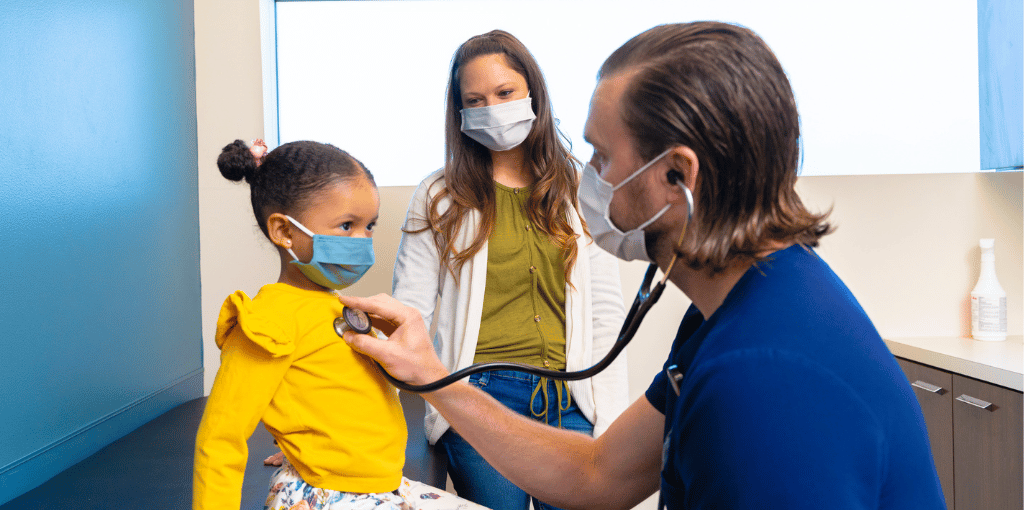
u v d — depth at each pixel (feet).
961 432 5.94
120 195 6.44
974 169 8.09
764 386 1.53
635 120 1.89
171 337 7.40
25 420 5.11
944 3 7.97
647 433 2.68
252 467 5.49
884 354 1.75
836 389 1.54
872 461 1.54
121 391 6.42
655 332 7.61
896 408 1.65
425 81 8.34
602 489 2.84
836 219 7.33
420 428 6.24
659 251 2.09
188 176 7.79
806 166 8.18
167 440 6.28
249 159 3.49
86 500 4.89
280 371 3.13
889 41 8.05
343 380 3.29
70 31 5.72
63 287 5.59
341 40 8.37
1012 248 7.27
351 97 8.39
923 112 8.09
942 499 1.78
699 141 1.78
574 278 4.92
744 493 1.49
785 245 1.90
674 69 1.80
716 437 1.56
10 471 4.91
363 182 3.43
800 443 1.48
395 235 7.62
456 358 4.82
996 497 5.48
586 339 4.91
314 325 3.28
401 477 3.59
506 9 8.23
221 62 7.91
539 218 4.89
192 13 7.89
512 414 3.05
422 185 5.26
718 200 1.81
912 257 7.33
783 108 1.80
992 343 6.78
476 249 4.80
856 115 8.14
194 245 7.93
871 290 7.37
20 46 5.10
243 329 2.96
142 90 6.86
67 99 5.67
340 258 3.33
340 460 3.23
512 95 4.83
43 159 5.36
